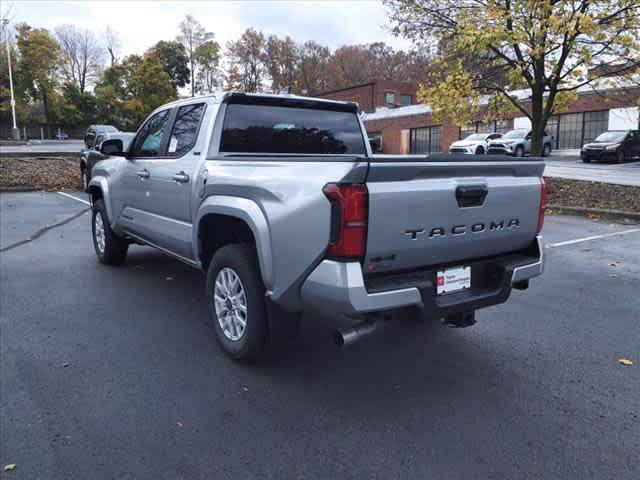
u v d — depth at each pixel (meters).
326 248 3.06
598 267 7.02
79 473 2.71
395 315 3.37
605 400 3.50
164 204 5.09
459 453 2.90
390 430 3.12
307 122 5.09
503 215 3.69
